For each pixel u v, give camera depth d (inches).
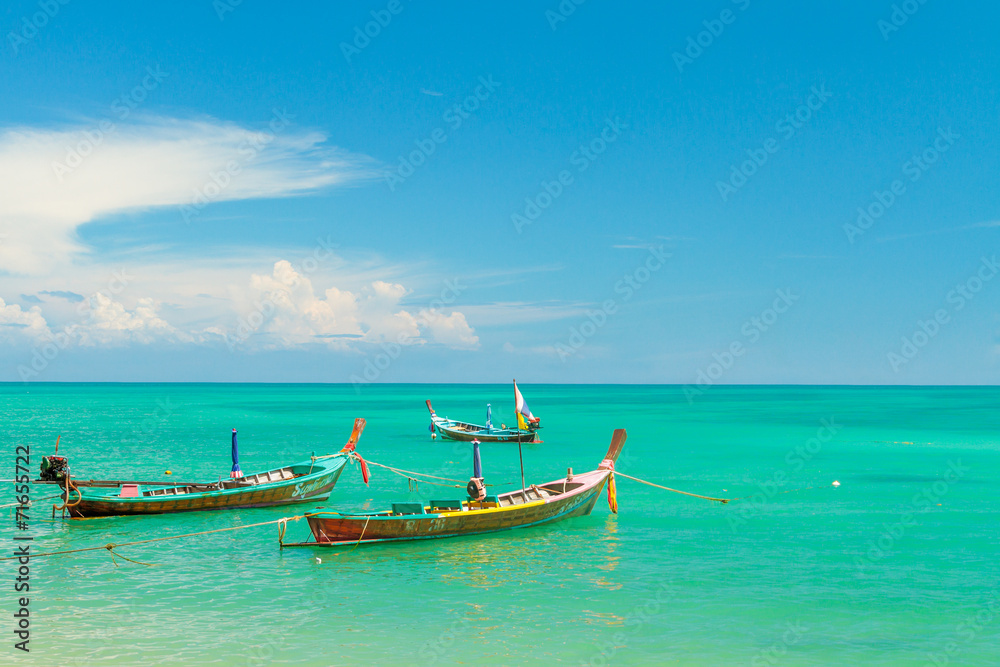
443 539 1143.6
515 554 1071.6
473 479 1205.1
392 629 772.0
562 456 2378.2
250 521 1285.7
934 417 4503.0
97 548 1085.1
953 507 1445.6
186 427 3555.6
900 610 835.4
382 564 1015.0
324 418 4404.5
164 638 740.7
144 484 1368.1
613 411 5580.7
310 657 697.6
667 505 1469.0
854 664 690.2
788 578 956.6
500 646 728.3
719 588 913.5
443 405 7160.4
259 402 7081.7
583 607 842.8
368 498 1567.4
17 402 6353.3
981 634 764.6
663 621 798.5
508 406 6865.2
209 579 943.7
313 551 1078.4
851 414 4938.5
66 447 2541.8
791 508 1433.3
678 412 5378.9
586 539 1167.6
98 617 801.6
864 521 1307.8
